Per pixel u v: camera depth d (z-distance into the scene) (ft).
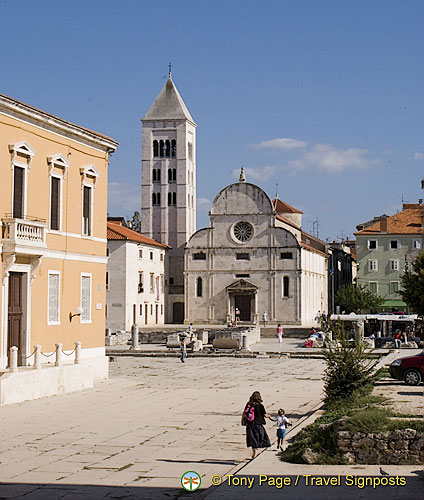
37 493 64.34
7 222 127.44
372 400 104.06
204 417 110.32
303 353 249.75
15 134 131.44
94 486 66.85
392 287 414.62
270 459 75.51
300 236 477.77
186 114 484.74
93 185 158.10
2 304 127.03
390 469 67.56
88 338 155.74
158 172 481.87
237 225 405.80
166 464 76.59
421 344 282.77
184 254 440.86
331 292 490.90
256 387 155.02
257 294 400.67
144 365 216.33
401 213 426.92
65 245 147.02
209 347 277.64
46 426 100.17
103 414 112.16
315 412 105.40
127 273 372.17
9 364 127.34
